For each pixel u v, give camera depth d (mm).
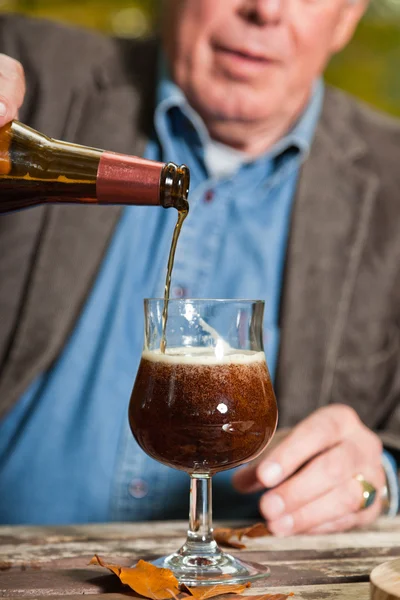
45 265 1563
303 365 1571
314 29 1582
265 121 1628
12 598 835
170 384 867
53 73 1749
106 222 1598
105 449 1550
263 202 1693
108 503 1544
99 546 1044
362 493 1142
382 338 1672
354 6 1766
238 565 927
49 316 1539
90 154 896
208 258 1645
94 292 1605
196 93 1609
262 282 1644
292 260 1612
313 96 1752
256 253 1651
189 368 862
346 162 1726
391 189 1734
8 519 1537
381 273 1684
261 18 1526
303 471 1128
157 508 1547
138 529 1138
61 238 1579
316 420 1195
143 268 1633
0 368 1556
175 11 1585
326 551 1023
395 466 1312
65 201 931
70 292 1556
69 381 1570
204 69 1586
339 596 840
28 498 1534
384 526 1173
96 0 3176
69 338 1590
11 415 1571
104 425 1554
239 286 1635
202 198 1671
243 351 906
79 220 1591
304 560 979
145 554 1005
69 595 847
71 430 1557
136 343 1601
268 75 1575
